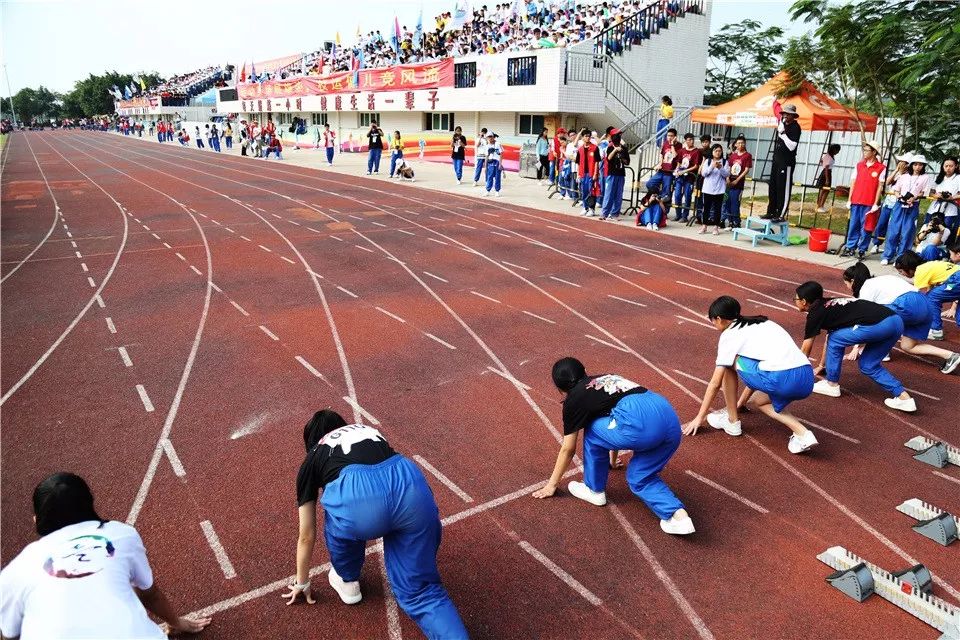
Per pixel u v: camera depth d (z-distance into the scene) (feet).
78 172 95.71
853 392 22.08
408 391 21.72
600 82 78.28
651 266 38.63
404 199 64.08
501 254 41.29
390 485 10.61
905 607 12.45
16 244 43.91
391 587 12.05
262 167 99.45
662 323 28.81
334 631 11.93
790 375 16.88
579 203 59.93
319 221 52.31
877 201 40.37
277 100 145.07
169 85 274.77
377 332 27.32
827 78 56.13
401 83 99.60
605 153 51.83
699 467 17.37
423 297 32.24
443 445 18.31
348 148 125.18
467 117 93.76
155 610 10.77
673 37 86.28
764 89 49.47
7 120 434.30
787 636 11.87
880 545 14.46
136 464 17.31
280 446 18.25
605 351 25.48
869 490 16.44
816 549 14.29
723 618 12.30
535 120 83.71
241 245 43.57
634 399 13.87
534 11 101.30
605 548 14.23
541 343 26.23
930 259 34.78
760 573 13.51
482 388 22.00
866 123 50.44
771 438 18.93
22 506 15.53
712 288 34.27
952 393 22.13
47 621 8.32
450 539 14.48
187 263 38.70
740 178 46.85
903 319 22.80
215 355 24.70
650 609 12.52
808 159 73.20
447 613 10.81
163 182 80.02
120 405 20.59
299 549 11.72
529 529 14.83
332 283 34.63
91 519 9.59
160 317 28.96
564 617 12.30
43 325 27.89
